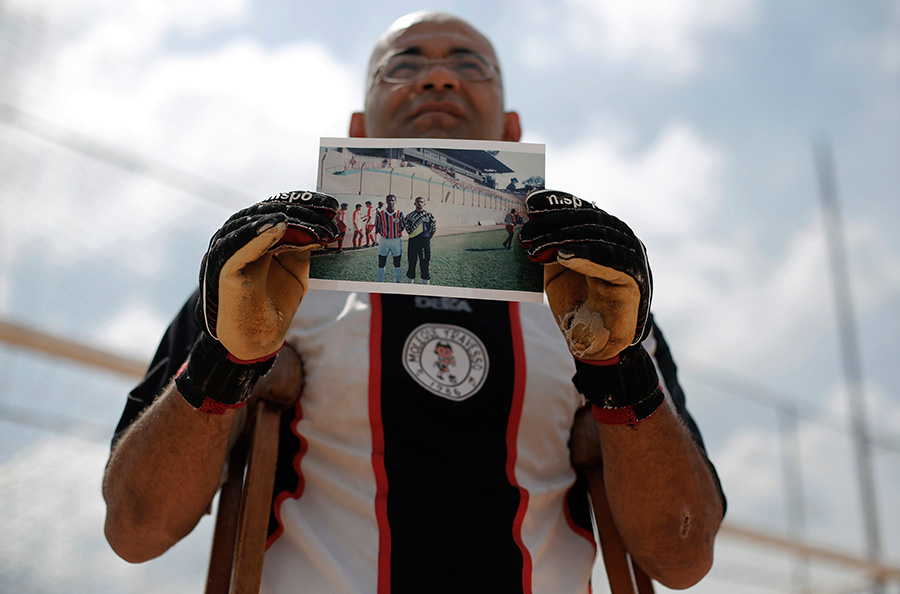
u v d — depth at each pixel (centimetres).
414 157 142
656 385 136
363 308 166
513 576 145
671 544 147
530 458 158
